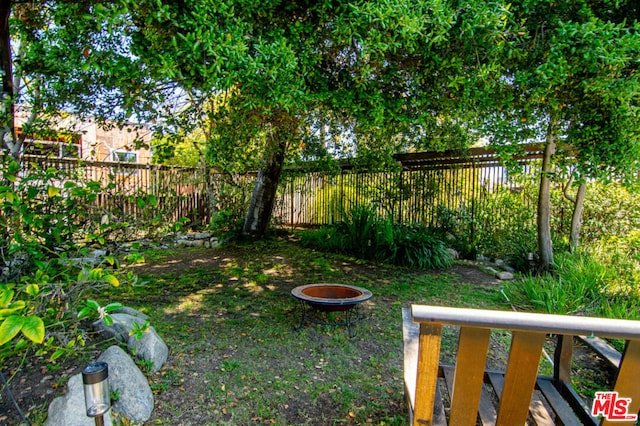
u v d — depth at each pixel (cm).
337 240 730
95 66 258
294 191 1042
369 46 279
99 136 1068
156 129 469
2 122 373
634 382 111
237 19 258
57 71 366
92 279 211
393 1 268
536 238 629
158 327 339
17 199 238
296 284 503
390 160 706
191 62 252
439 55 327
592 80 314
